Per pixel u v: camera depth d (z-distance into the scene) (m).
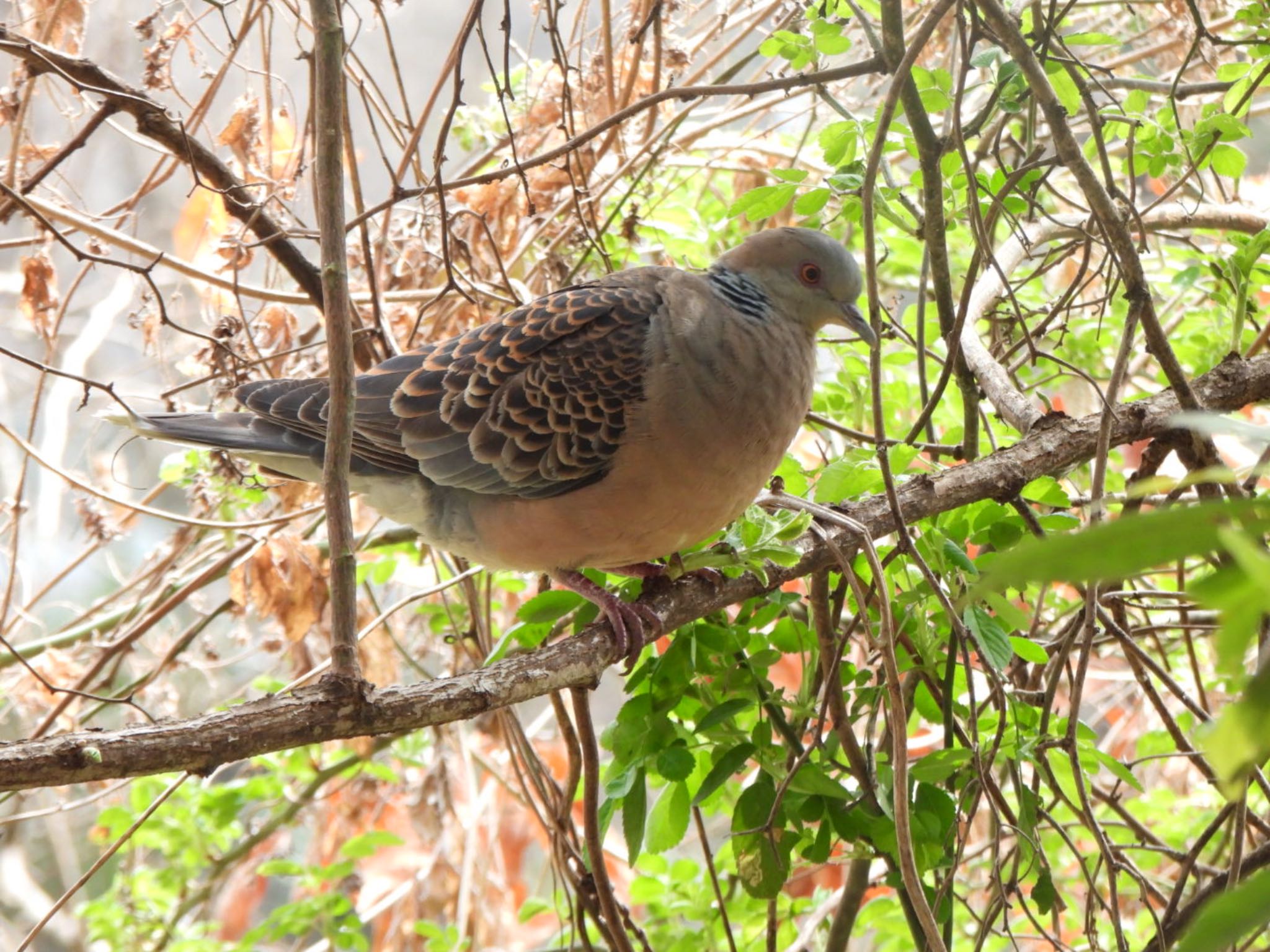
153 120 5.96
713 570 5.49
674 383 5.40
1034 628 6.43
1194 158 5.98
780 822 5.11
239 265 6.36
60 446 8.86
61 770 3.35
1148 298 4.78
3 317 11.81
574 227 7.20
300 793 9.12
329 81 4.09
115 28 10.91
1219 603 1.07
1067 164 4.80
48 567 11.87
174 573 8.30
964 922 8.16
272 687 8.65
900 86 4.46
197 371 7.14
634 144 7.52
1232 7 7.18
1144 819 7.81
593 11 9.05
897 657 5.32
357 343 6.84
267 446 5.77
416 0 14.85
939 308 5.78
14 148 6.12
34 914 11.48
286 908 8.37
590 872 6.04
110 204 12.95
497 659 5.54
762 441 5.49
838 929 6.10
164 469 7.51
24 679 7.74
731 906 7.15
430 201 7.20
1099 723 9.99
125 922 8.58
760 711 5.35
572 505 5.52
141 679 7.99
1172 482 1.37
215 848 9.05
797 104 8.86
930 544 5.06
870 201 4.46
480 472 5.68
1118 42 5.94
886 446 4.71
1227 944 1.06
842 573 5.07
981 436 7.16
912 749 7.59
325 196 4.12
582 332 5.65
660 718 5.21
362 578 7.99
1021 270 8.50
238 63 6.89
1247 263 5.92
